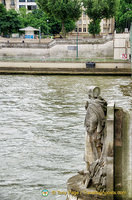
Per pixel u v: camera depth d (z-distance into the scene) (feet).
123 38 282.56
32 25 417.69
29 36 364.79
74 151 79.20
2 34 389.39
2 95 165.58
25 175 66.03
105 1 339.36
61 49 326.65
